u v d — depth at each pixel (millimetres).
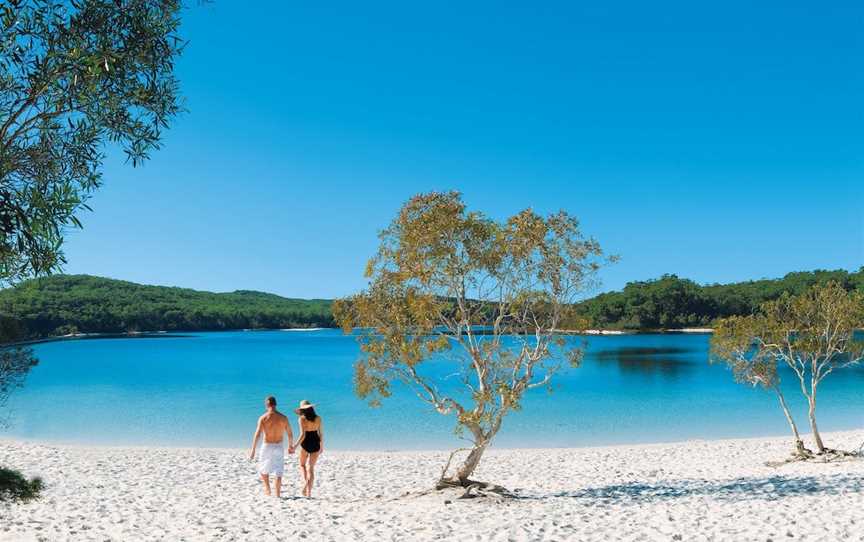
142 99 6465
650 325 160500
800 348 19016
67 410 34375
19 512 12117
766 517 11000
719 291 183500
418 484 16328
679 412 32781
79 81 5934
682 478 16797
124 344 125625
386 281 13352
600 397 38656
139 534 10562
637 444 24641
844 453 18891
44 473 17859
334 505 13234
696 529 10398
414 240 12836
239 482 16719
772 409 33438
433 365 68438
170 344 125938
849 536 9609
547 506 12602
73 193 5625
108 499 13906
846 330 18750
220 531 10789
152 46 6316
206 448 23750
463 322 13219
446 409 13414
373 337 13273
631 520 11203
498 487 14086
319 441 14891
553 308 13477
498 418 13625
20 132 5777
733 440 24750
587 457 21453
